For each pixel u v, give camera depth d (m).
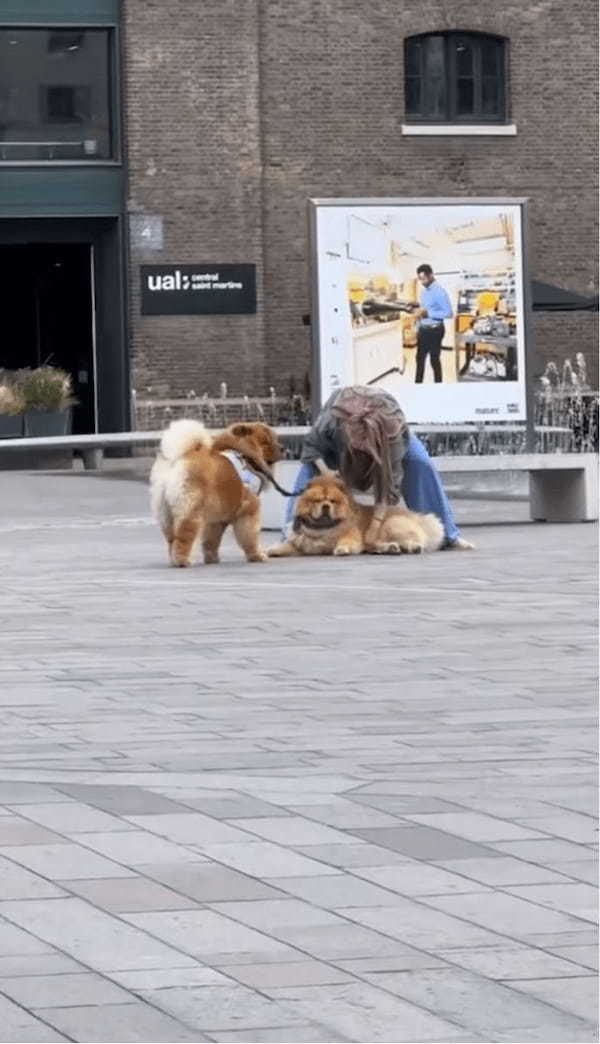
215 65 35.16
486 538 20.05
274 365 35.78
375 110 36.00
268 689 10.89
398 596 15.13
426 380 21.66
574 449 31.89
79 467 33.12
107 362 35.47
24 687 11.03
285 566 17.41
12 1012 5.37
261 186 35.56
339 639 12.85
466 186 36.47
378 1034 5.22
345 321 21.41
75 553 18.94
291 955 5.89
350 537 18.27
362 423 18.16
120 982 5.63
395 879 6.73
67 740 9.39
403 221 21.44
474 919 6.26
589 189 36.88
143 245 35.03
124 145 34.97
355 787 8.23
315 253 21.25
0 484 28.77
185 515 17.22
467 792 8.10
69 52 34.81
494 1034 5.23
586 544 19.23
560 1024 5.30
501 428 23.84
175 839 7.30
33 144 34.75
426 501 18.81
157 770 8.62
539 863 6.94
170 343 35.22
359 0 35.81
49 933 6.10
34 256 36.09
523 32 36.50
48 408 33.12
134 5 34.78
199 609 14.47
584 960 5.85
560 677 11.22
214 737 9.45
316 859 7.01
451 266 21.61
